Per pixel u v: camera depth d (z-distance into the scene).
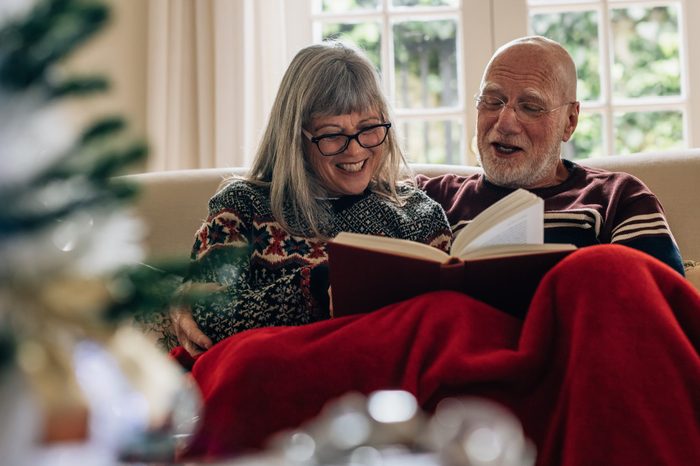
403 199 2.25
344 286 1.68
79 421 0.64
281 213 2.10
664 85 3.61
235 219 2.10
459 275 1.63
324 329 1.61
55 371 0.62
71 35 0.63
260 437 1.51
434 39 3.66
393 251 1.66
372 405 0.73
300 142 2.16
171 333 2.12
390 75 3.59
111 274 0.68
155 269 0.71
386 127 2.21
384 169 2.25
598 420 1.36
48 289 0.63
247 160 3.31
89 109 3.19
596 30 3.61
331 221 2.13
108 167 0.65
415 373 1.49
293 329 1.61
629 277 1.47
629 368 1.39
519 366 1.47
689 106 3.52
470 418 0.73
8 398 0.61
